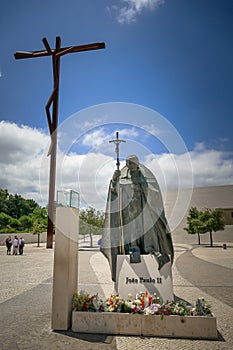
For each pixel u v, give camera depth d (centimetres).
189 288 816
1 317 527
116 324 439
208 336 416
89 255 1770
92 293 743
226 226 3797
